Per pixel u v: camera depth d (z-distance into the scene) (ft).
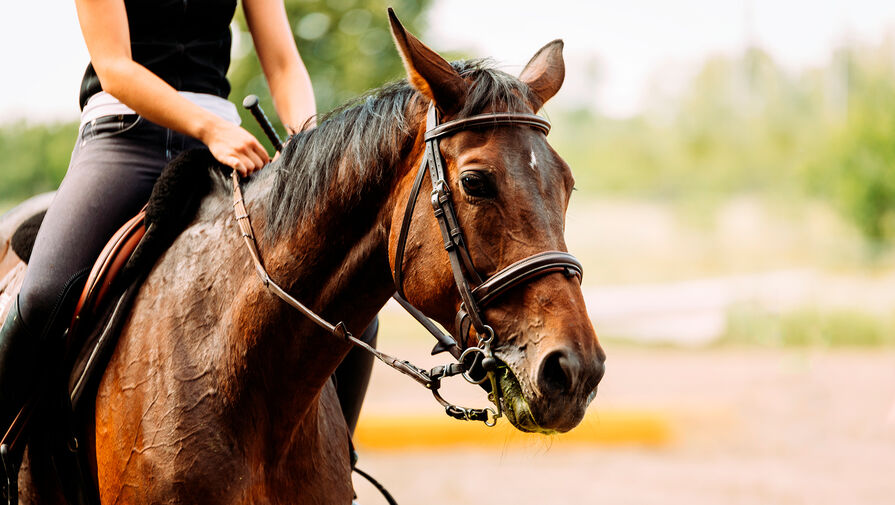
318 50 41.24
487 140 8.29
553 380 7.71
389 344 54.13
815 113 176.55
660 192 213.25
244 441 9.26
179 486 8.94
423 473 28.50
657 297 77.56
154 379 9.26
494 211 8.09
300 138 9.57
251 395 9.29
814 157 100.27
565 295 7.92
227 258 9.66
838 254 82.89
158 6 10.87
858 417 35.47
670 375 44.16
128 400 9.34
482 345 8.05
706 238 128.57
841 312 57.82
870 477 27.68
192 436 9.03
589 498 25.26
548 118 9.32
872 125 84.02
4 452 9.91
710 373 44.73
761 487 26.58
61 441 10.06
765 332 56.08
